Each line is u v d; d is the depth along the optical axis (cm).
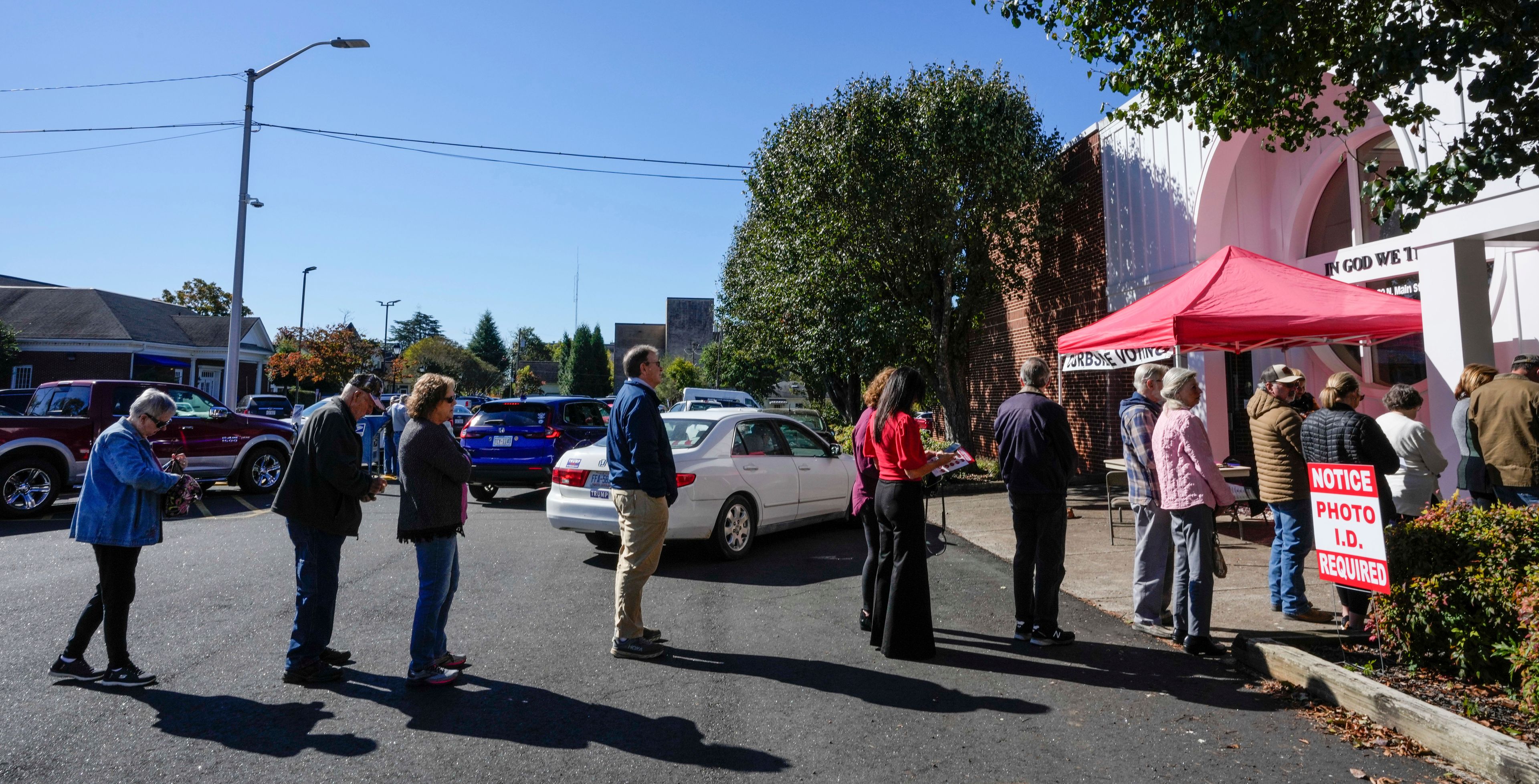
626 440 476
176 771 331
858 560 764
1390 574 432
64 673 426
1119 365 1099
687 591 645
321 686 430
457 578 451
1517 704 370
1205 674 448
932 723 384
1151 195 1212
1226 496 471
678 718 390
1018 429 501
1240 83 564
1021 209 1437
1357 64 516
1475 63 687
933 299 1456
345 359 3659
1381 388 1023
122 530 417
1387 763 339
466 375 5634
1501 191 676
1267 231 1138
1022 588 503
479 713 394
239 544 816
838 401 2088
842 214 1379
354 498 439
